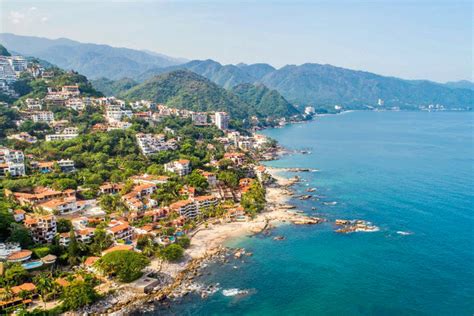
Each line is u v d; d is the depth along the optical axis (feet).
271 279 529.45
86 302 446.60
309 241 651.25
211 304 470.80
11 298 435.94
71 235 546.26
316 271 550.36
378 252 605.31
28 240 538.06
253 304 472.44
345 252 607.78
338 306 469.98
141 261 513.04
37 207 652.89
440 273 539.29
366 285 513.45
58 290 460.14
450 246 620.49
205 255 596.70
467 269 548.31
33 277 479.00
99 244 563.07
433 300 478.59
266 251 614.75
